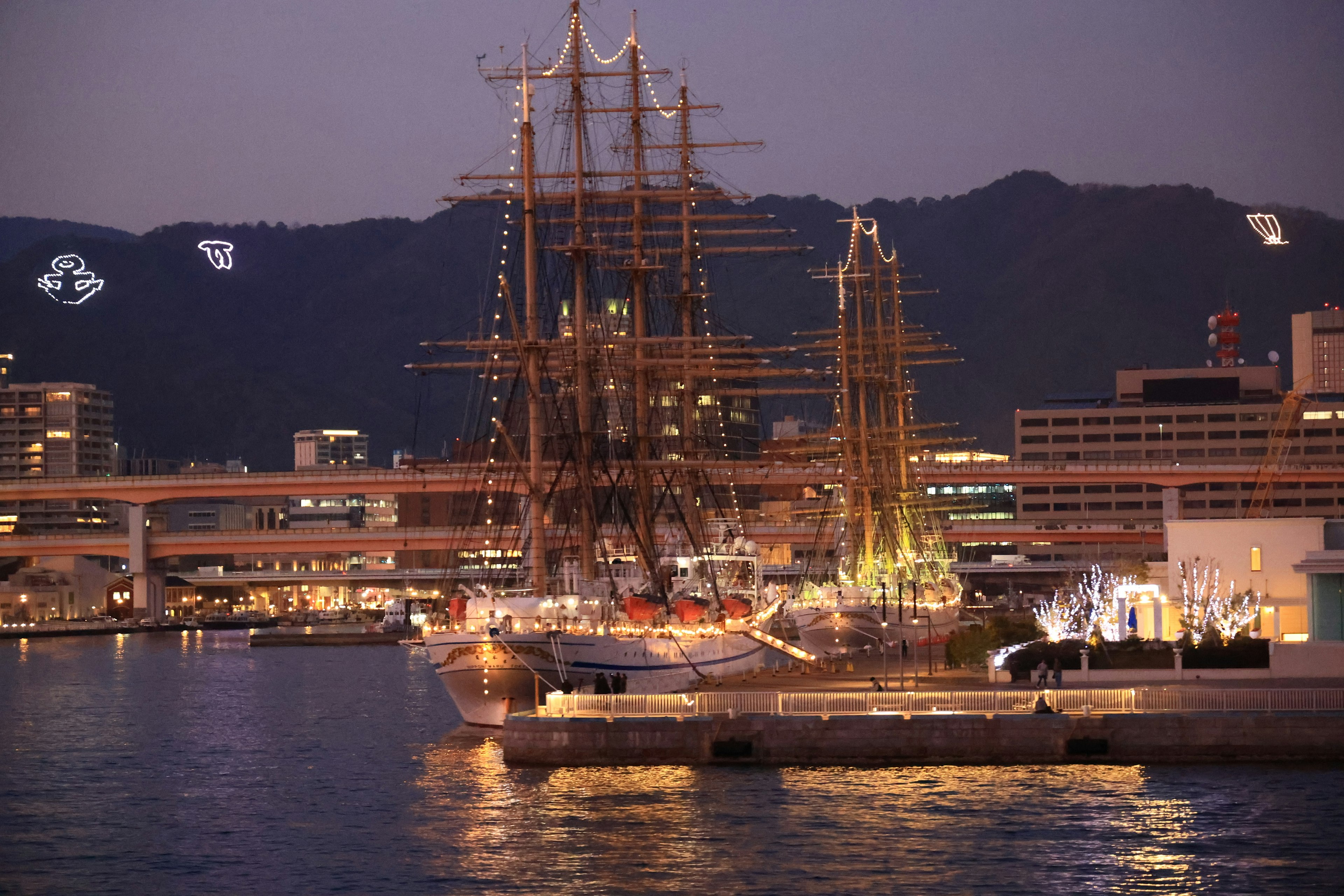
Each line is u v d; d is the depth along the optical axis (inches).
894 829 2928.2
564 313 5728.3
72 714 5610.2
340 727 5012.3
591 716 3604.8
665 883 2645.2
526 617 4453.7
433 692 6510.8
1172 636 4864.7
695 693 3646.7
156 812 3405.5
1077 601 6599.4
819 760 3521.2
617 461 6038.4
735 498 7637.8
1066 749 3464.6
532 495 4909.0
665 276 6658.5
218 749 4475.9
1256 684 4005.9
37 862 2915.8
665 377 6476.4
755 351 6486.2
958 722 3489.2
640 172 6151.6
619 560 5738.2
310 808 3383.4
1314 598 4431.6
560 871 2731.3
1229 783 3240.7
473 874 2731.3
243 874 2795.3
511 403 5531.5
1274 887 2554.1
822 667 5403.5
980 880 2618.1
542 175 5433.1
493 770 3762.3
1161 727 3452.3
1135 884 2586.1
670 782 3383.4
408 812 3280.0
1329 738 3417.8
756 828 2962.6
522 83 5172.2
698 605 5044.3
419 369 5364.2
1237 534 4963.1
